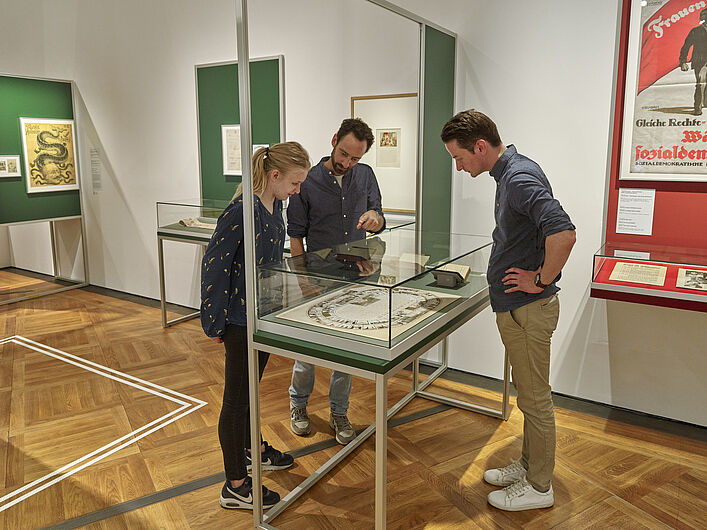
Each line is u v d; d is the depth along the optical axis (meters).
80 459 2.76
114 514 2.34
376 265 2.12
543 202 2.00
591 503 2.40
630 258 2.80
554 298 2.26
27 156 5.59
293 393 2.96
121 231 5.84
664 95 2.91
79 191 6.12
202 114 4.02
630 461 2.71
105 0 5.38
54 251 6.59
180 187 5.21
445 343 3.85
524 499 2.36
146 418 3.19
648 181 3.01
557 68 3.20
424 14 3.60
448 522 2.29
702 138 2.85
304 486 2.51
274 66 2.86
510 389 3.55
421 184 3.26
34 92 5.59
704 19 2.75
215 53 4.66
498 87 3.40
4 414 3.24
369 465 2.72
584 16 3.08
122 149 5.61
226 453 2.32
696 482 2.54
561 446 2.85
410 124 3.12
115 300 5.68
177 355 4.16
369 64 3.24
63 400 3.42
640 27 2.92
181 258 5.34
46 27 5.94
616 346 3.23
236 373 2.24
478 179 3.56
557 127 3.25
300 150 2.18
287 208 2.48
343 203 2.64
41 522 2.29
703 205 2.90
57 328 4.80
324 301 1.98
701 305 2.54
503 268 2.23
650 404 3.18
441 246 2.56
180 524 2.29
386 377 1.85
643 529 2.24
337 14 3.34
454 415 3.22
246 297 2.14
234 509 2.38
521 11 3.26
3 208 5.44
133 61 5.30
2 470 2.67
